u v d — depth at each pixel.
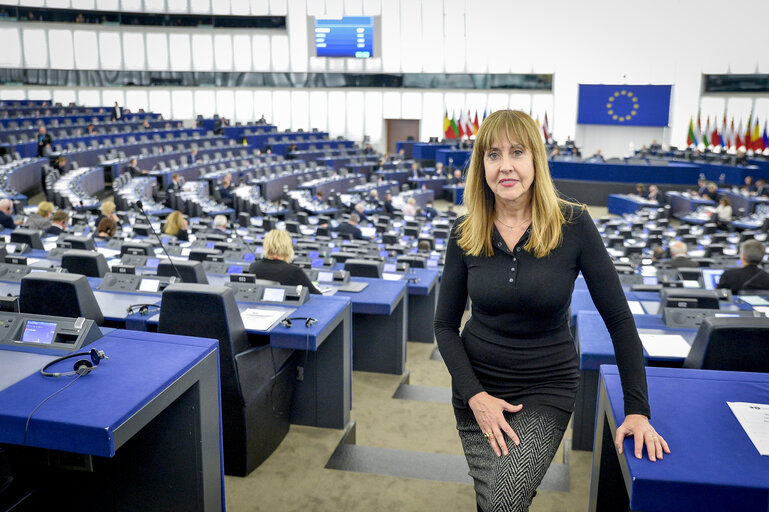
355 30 25.08
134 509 1.95
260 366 2.74
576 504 2.60
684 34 23.02
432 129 26.94
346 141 24.52
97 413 1.48
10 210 8.84
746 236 11.77
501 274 1.37
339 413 3.21
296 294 3.12
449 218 15.16
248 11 25.84
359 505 2.51
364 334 4.40
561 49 24.98
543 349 1.40
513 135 1.32
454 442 3.40
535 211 1.34
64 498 1.99
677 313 3.01
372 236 11.37
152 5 24.88
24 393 1.58
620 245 10.72
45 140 16.03
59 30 23.47
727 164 19.22
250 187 16.42
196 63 25.78
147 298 3.26
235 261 5.89
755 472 1.22
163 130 20.83
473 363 1.45
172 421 1.86
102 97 24.23
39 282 2.40
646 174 19.30
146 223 10.02
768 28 21.61
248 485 2.65
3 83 21.98
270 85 26.52
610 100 24.58
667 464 1.24
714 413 1.46
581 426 3.10
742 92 22.31
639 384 1.34
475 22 25.69
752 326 1.99
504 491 1.27
